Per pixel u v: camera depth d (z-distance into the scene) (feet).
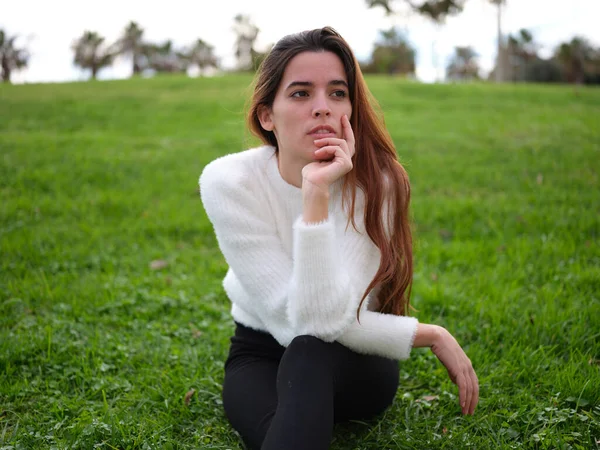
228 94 51.90
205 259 15.11
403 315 7.93
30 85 59.93
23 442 7.49
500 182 21.68
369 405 7.54
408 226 7.53
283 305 6.92
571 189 20.51
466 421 7.93
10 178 21.90
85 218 17.92
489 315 10.84
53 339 10.12
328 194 6.74
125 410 8.18
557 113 40.37
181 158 26.99
